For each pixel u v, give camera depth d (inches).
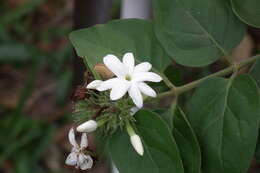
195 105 12.2
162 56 12.5
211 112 12.0
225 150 11.9
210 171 12.0
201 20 12.5
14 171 25.4
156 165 11.7
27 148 26.3
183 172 11.4
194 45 12.5
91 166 11.9
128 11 14.9
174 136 12.1
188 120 12.2
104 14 14.5
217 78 12.1
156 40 12.5
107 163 23.8
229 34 12.5
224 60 14.6
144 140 11.8
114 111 11.7
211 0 12.4
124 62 11.5
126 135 11.9
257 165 24.0
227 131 11.9
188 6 12.4
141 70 11.5
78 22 14.6
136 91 11.2
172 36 12.4
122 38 12.5
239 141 11.8
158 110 12.2
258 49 23.8
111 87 11.2
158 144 11.6
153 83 12.9
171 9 12.4
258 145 12.5
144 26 12.6
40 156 26.2
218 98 12.0
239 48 23.3
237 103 11.9
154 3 12.2
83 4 14.5
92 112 11.8
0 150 26.2
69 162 11.8
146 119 11.7
